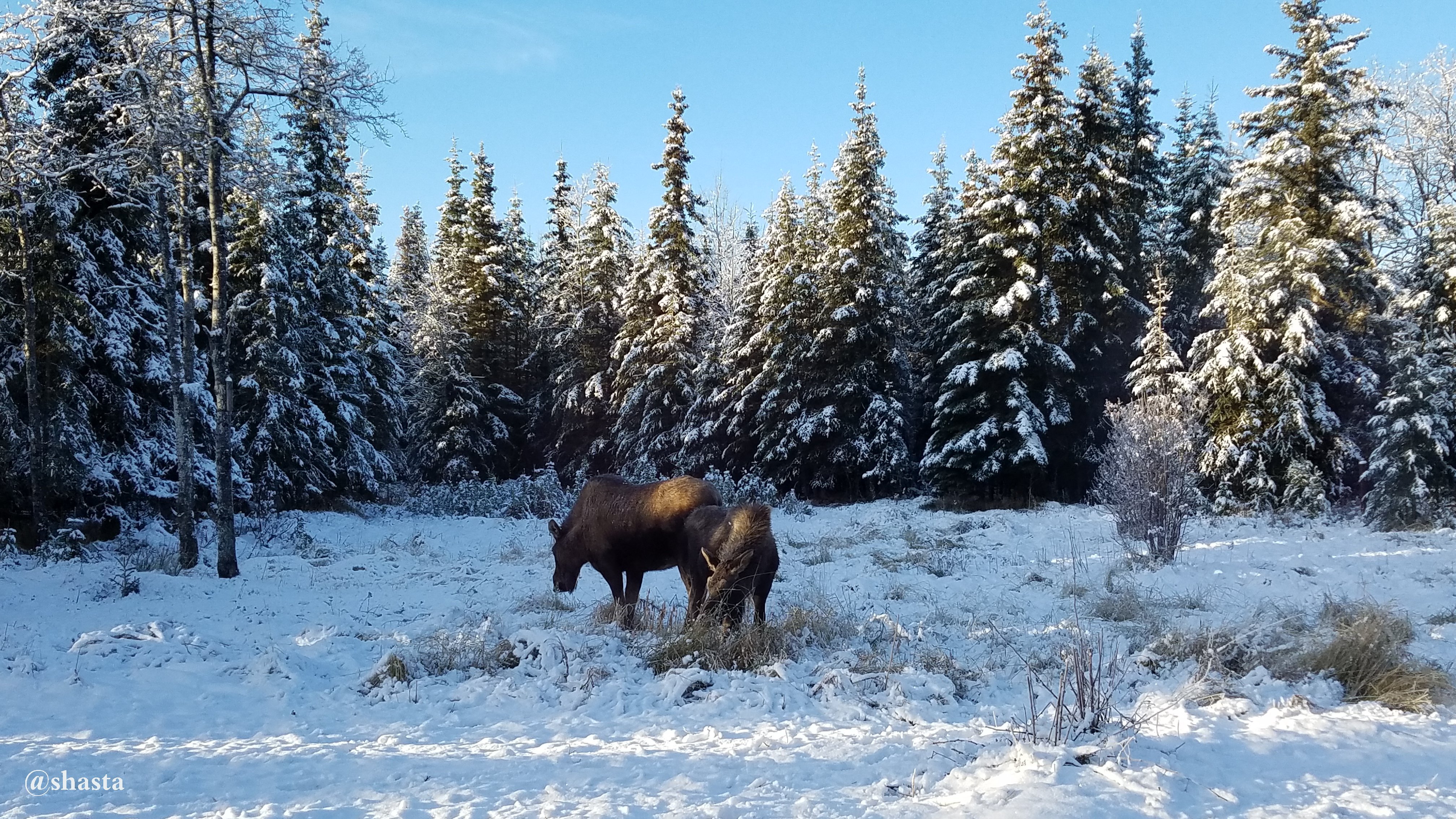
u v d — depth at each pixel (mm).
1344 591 11383
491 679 7250
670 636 8164
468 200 41625
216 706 6578
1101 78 28047
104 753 5277
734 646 7738
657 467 33062
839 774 4773
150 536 18906
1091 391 25938
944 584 12820
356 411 28516
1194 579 12578
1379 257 24125
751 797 4355
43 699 6523
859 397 29328
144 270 20375
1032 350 24422
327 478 27234
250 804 4355
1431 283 19094
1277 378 20109
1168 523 13875
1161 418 14336
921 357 33406
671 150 33625
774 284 30859
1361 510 19344
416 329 41000
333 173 28547
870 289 28969
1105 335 26250
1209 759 4875
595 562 9875
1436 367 17156
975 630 9344
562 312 40094
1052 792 4086
